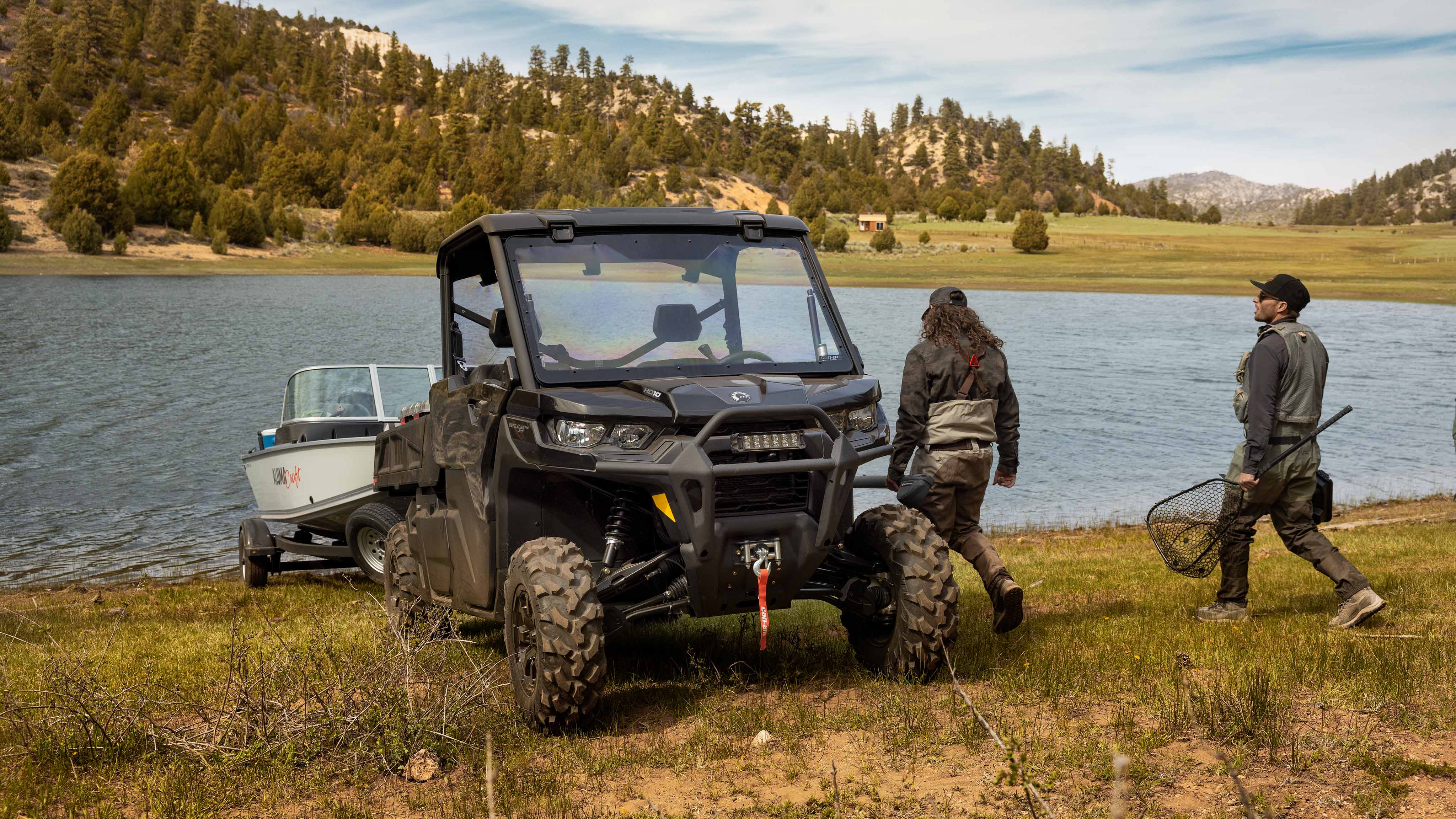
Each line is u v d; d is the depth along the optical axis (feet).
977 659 18.80
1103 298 298.35
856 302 265.13
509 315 17.13
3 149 563.48
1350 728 14.11
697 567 15.62
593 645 15.43
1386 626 20.29
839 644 21.09
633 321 17.72
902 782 13.26
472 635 25.41
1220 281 374.22
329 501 31.04
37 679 18.92
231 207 466.70
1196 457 71.26
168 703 16.48
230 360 122.52
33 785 14.38
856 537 18.45
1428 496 56.90
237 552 44.93
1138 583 29.40
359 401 34.06
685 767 14.29
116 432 77.00
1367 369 126.52
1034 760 13.57
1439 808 11.51
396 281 340.18
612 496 17.20
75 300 224.53
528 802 13.24
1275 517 21.35
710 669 19.60
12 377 107.24
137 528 49.88
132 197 466.29
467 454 18.54
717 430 15.81
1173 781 12.75
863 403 17.60
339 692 15.90
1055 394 104.32
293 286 301.02
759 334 18.42
